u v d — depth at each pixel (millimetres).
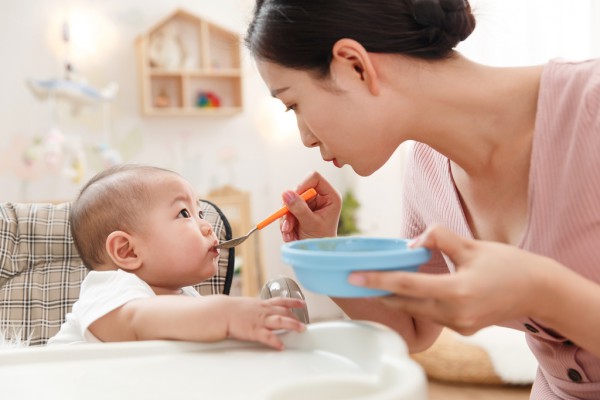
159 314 835
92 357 740
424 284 586
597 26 2449
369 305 1100
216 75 3764
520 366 2426
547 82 845
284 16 818
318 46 815
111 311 931
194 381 661
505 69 883
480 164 915
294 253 651
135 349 755
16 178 3520
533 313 645
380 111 840
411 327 1129
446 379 2543
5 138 3496
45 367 715
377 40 818
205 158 3871
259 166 3977
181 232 1165
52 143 3525
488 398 2346
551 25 2590
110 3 3660
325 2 812
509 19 2648
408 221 1211
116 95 3680
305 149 4055
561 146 832
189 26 3783
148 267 1153
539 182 849
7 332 1300
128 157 3711
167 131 3789
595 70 832
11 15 3496
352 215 3750
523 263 619
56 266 1381
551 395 1087
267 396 581
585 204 819
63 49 3582
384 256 608
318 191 1107
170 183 1205
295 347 765
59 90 3551
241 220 3596
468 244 624
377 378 619
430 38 833
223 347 775
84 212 1202
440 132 878
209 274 1196
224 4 3861
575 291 631
